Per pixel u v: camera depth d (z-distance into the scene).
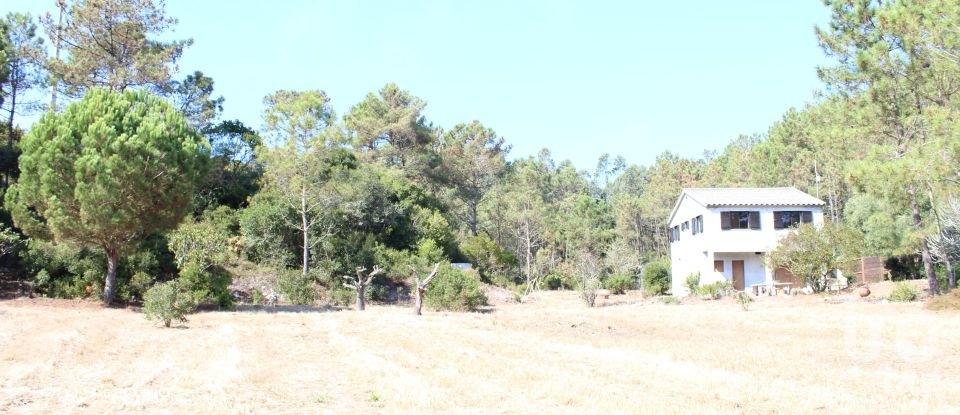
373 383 9.33
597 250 62.38
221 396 8.27
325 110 29.45
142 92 23.02
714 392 8.88
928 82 21.16
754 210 33.34
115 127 20.64
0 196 26.17
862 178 19.59
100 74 30.33
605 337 15.90
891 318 18.02
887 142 23.33
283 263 31.75
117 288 22.92
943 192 17.80
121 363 10.88
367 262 32.81
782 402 8.25
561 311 23.78
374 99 52.94
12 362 10.82
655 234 67.25
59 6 30.28
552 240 61.94
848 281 32.12
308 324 18.08
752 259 33.84
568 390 8.88
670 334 16.36
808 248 27.34
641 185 110.81
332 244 33.16
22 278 24.44
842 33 23.91
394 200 43.09
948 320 16.92
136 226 20.97
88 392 8.48
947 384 9.45
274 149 28.86
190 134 23.47
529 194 59.81
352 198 35.84
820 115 27.83
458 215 58.66
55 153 19.62
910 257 34.66
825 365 11.23
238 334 15.29
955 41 17.52
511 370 10.53
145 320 18.33
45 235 21.73
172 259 26.05
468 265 38.56
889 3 22.53
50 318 17.66
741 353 12.70
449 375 9.96
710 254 32.84
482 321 19.62
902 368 10.89
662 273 40.53
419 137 53.25
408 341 14.25
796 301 25.39
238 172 38.94
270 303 27.23
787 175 50.88
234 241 31.97
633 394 8.68
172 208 21.66
